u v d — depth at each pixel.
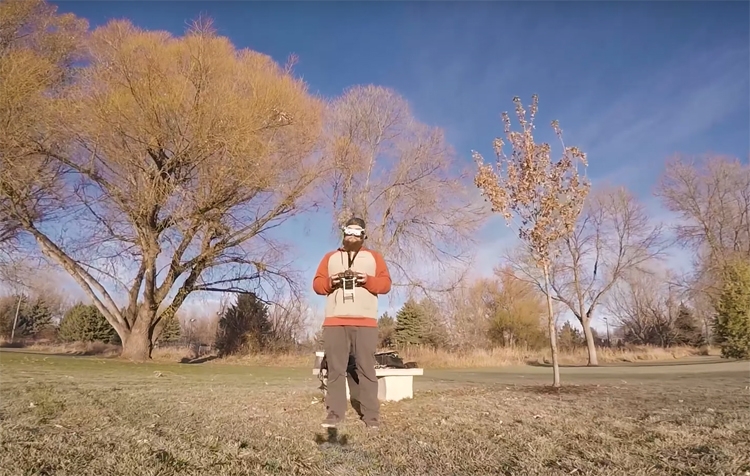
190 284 18.34
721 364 20.44
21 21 16.58
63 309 59.38
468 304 33.94
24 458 2.29
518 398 5.88
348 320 3.57
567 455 2.72
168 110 14.86
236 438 3.02
